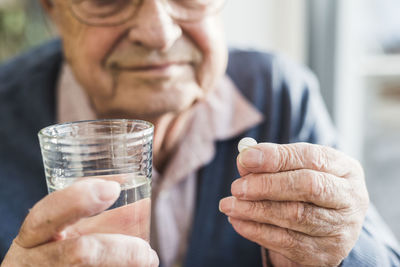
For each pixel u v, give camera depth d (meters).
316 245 0.30
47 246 0.24
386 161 0.99
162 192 0.46
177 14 0.35
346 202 0.28
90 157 0.25
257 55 0.57
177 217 0.47
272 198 0.28
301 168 0.28
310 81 0.58
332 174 0.29
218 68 0.39
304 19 0.90
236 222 0.30
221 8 0.37
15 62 0.56
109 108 0.38
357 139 0.98
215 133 0.48
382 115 0.96
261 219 0.29
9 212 0.44
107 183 0.24
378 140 0.98
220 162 0.49
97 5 0.34
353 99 0.94
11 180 0.46
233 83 0.54
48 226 0.24
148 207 0.26
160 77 0.36
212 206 0.47
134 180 0.25
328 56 0.90
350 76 0.92
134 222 0.26
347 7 0.86
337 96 0.92
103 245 0.24
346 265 0.32
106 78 0.36
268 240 0.29
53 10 0.39
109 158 0.25
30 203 0.45
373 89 0.94
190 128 0.48
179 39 0.36
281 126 0.54
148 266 0.25
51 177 0.25
